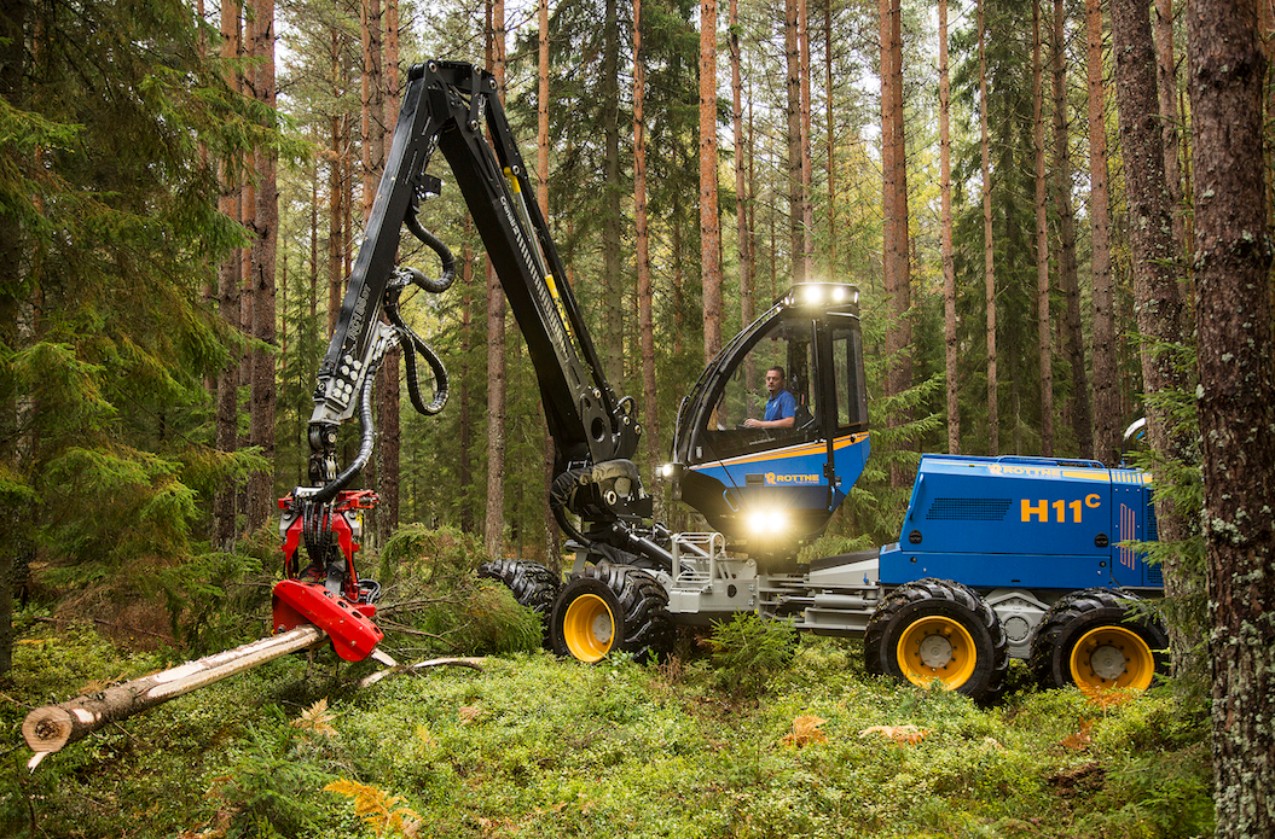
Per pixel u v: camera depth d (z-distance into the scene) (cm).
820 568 858
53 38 691
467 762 579
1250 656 376
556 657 884
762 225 3712
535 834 480
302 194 2938
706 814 494
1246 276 388
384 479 1947
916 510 815
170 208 703
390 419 1947
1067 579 792
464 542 986
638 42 2130
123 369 661
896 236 1791
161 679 454
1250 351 385
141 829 475
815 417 859
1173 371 629
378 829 459
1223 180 393
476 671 786
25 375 570
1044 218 2352
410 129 697
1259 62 395
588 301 2577
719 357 879
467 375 2650
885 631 747
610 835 475
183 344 698
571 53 2314
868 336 1462
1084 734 588
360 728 617
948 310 1959
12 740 561
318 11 2125
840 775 537
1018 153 2558
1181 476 532
